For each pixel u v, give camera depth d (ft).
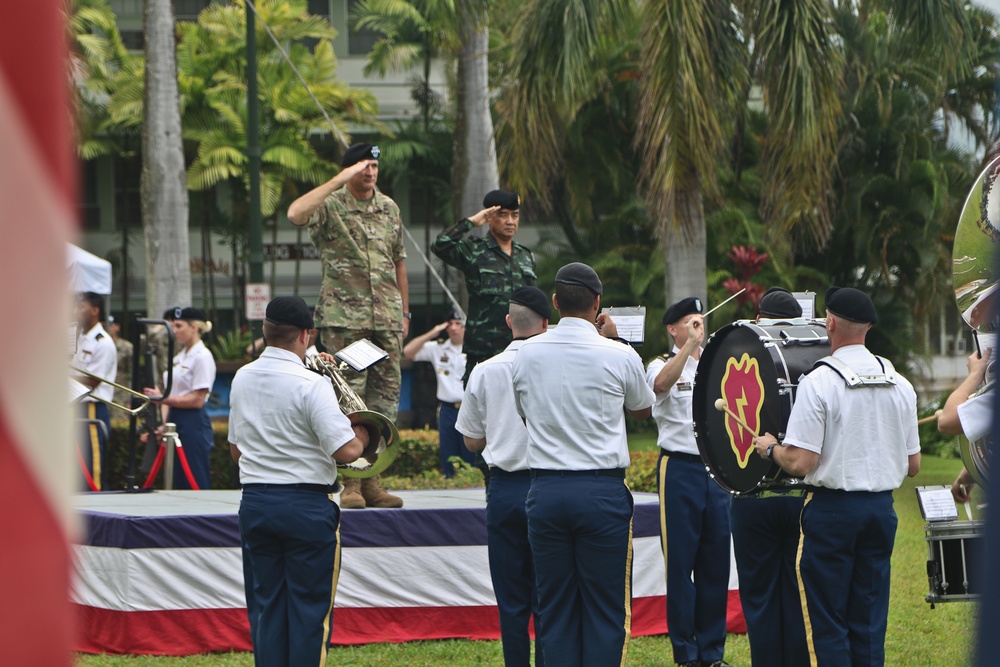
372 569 45.24
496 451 36.78
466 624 45.75
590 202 159.33
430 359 78.59
